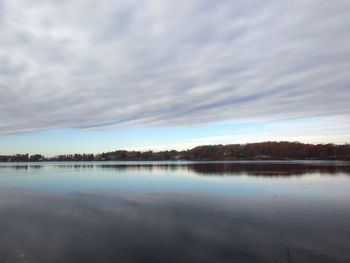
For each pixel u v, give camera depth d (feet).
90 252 39.60
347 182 116.26
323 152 467.11
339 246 41.47
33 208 66.59
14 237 45.68
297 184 109.60
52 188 104.12
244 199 76.84
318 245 41.96
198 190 94.89
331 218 56.03
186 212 61.77
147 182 123.75
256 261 36.86
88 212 62.18
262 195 83.25
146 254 39.04
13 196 84.89
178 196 82.69
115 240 44.16
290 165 264.52
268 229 49.26
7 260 37.22
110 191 94.58
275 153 510.17
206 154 596.29
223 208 65.67
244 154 547.49
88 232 48.03
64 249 40.73
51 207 67.67
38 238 45.24
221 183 115.85
